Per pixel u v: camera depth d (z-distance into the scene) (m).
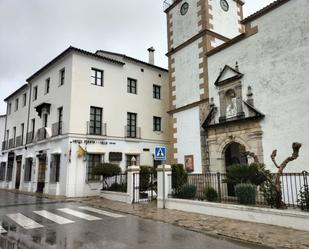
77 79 18.22
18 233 7.02
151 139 21.86
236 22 18.09
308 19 10.79
